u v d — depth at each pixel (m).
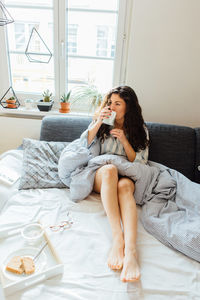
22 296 0.80
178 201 1.34
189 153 1.69
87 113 2.12
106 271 0.93
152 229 1.16
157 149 1.69
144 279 0.90
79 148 1.49
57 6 1.87
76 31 1.97
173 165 1.68
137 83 1.96
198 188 1.33
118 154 1.62
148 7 1.75
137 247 1.06
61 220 1.19
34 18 1.95
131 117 1.57
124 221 1.12
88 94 2.00
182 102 1.99
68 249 1.01
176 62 1.88
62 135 1.76
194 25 1.77
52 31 1.98
